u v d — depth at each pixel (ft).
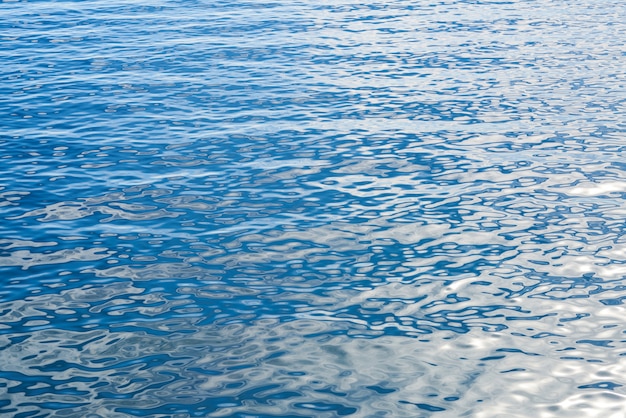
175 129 45.60
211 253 32.01
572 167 39.88
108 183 38.60
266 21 71.87
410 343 25.99
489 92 51.47
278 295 28.94
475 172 39.50
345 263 31.12
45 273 30.55
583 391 23.43
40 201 36.70
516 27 68.74
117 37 66.18
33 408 22.94
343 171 39.81
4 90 52.60
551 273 30.19
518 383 23.85
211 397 23.38
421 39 64.95
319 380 24.13
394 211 35.45
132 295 29.04
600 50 60.70
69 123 46.70
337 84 53.42
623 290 28.91
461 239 32.86
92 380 24.25
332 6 78.95
